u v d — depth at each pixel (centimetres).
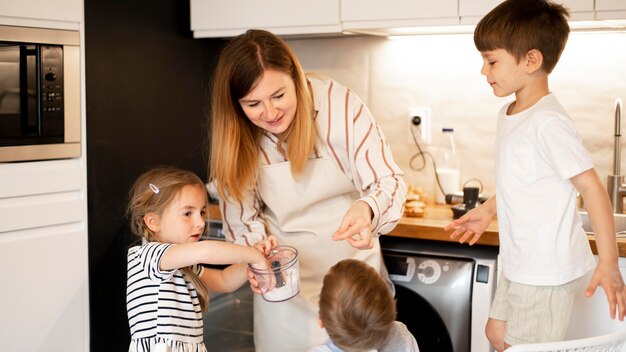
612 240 175
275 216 211
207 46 295
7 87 221
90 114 242
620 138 248
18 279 226
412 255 236
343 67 294
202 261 177
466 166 280
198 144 292
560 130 179
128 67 256
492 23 187
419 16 241
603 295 214
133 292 187
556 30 182
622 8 217
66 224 239
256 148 203
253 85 180
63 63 234
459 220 217
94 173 245
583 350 146
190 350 188
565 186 183
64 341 240
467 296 225
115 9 249
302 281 210
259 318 217
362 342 150
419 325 236
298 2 257
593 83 258
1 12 216
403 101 287
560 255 184
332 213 209
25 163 227
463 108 278
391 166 197
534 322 187
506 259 194
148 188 196
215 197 275
